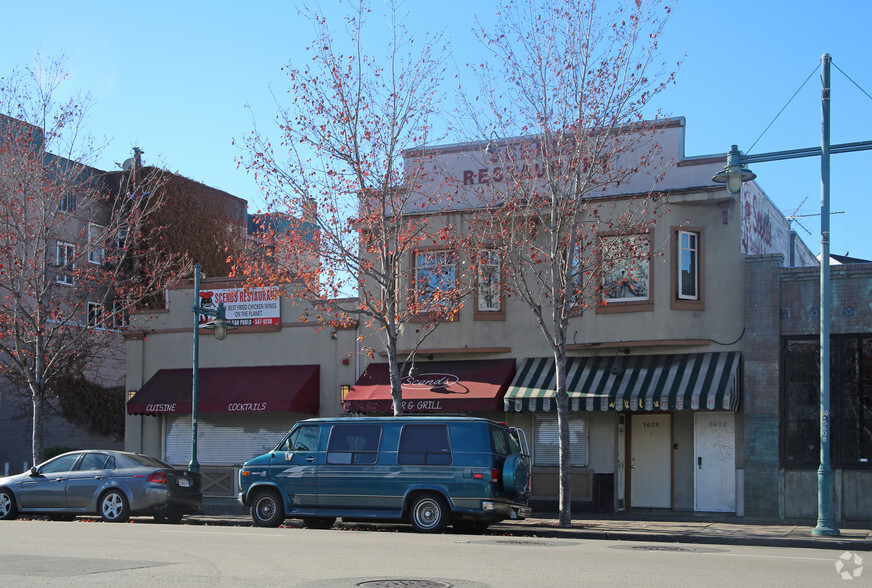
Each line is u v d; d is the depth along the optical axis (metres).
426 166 24.69
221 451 26.94
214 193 40.16
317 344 26.27
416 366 24.66
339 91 21.91
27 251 26.98
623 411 23.56
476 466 17.09
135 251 36.03
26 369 25.14
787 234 30.80
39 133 27.20
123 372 38.44
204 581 9.53
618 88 20.50
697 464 22.42
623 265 22.62
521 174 21.75
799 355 21.27
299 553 12.30
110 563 10.94
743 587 9.48
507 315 24.03
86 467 20.33
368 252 23.72
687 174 22.77
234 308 27.30
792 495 20.98
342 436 18.25
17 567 10.53
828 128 17.86
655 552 13.40
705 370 21.64
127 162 37.47
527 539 15.82
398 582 9.55
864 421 20.42
